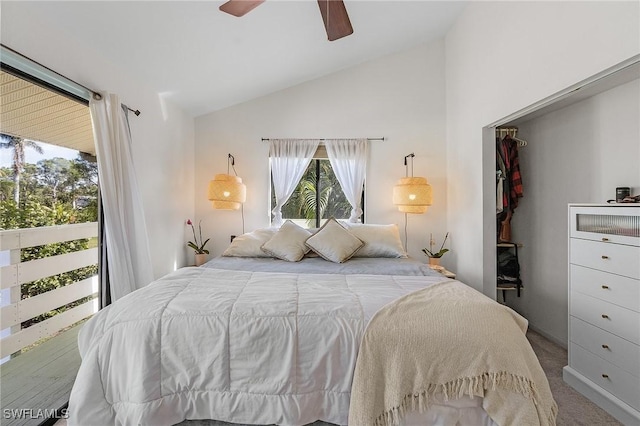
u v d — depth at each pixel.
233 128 3.54
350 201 3.45
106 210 1.98
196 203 3.54
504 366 1.17
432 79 3.49
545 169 2.69
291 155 3.48
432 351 1.21
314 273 2.27
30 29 1.56
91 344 1.37
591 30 1.58
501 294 3.14
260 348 1.31
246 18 2.21
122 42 2.03
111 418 1.30
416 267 2.43
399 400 1.17
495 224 2.71
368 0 2.56
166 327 1.33
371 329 1.27
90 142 2.38
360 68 3.51
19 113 2.16
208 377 1.30
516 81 2.19
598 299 1.75
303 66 3.17
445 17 3.09
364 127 3.51
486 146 2.69
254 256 2.88
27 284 2.21
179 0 1.85
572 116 2.41
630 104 1.94
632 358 1.55
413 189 3.11
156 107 2.76
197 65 2.58
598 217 1.77
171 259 3.02
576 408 1.69
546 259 2.68
